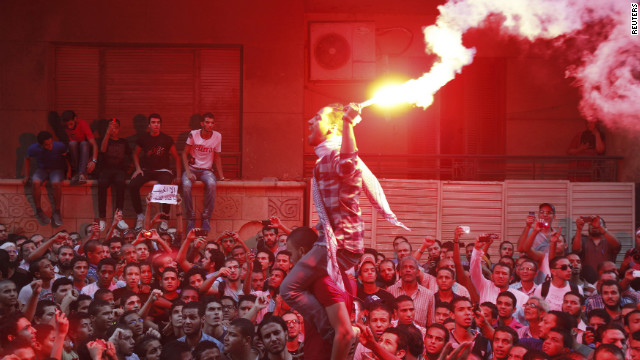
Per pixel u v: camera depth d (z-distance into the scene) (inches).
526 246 345.1
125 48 493.4
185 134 496.4
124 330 224.5
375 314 231.1
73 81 488.7
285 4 490.0
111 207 457.1
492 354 244.8
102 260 293.1
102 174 447.5
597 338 233.9
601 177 503.8
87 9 483.2
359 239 140.7
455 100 536.7
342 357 136.3
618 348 201.8
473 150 537.6
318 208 141.3
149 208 394.6
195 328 238.1
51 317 233.3
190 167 451.2
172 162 494.3
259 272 311.0
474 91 537.0
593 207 472.7
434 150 535.8
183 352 218.8
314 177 143.5
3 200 454.3
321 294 138.3
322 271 139.3
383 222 460.8
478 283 300.7
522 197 471.2
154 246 370.0
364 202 459.8
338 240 138.8
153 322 268.8
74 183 448.8
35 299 235.0
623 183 474.6
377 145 530.6
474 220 470.0
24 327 195.0
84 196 455.5
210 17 487.2
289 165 487.2
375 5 520.4
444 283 278.7
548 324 232.2
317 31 499.5
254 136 486.6
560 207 471.8
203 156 451.2
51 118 483.5
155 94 495.2
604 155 504.4
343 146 137.1
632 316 239.0
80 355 209.9
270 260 342.6
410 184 465.7
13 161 474.3
